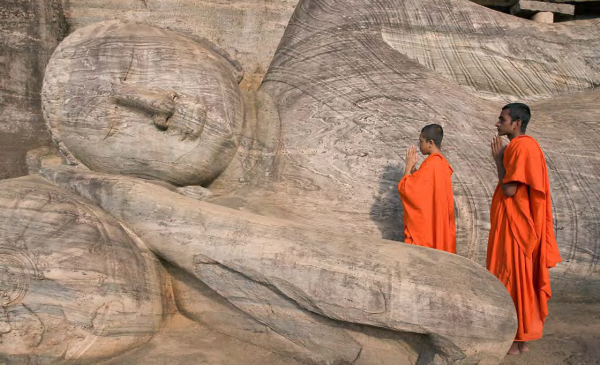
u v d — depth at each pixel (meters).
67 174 3.92
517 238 3.44
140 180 3.86
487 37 5.43
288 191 4.39
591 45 5.50
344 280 3.07
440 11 5.45
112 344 3.23
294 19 5.64
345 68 4.93
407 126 4.52
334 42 5.18
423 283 3.04
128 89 3.97
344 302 3.04
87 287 3.14
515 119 3.61
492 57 5.41
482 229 4.27
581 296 4.42
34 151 5.25
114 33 4.27
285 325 3.30
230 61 4.88
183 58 4.29
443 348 2.98
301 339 3.30
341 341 3.21
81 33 4.36
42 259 3.12
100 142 4.08
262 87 5.23
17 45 5.40
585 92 5.35
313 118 4.62
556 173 4.28
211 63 4.41
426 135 3.88
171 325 3.67
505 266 3.49
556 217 4.20
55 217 3.30
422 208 3.73
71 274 3.12
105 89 4.03
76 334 3.12
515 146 3.48
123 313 3.25
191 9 5.95
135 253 3.45
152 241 3.51
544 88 5.46
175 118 4.07
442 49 5.41
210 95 4.24
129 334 3.30
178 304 3.76
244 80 6.00
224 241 3.32
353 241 3.30
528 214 3.40
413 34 5.39
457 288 3.05
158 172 4.18
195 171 4.24
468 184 4.30
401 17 5.39
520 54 5.44
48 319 3.07
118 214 3.60
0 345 3.03
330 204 4.31
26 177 4.05
